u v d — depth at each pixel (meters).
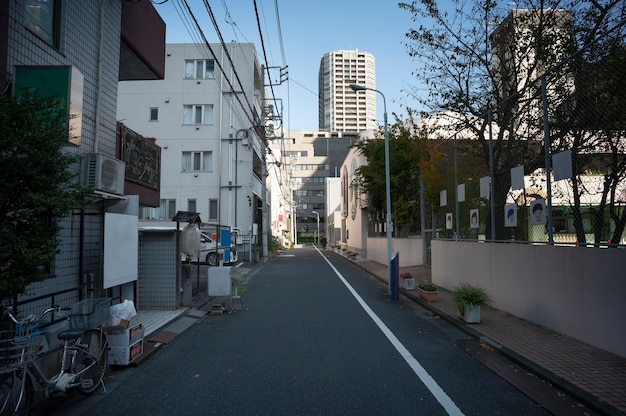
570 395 4.76
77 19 7.72
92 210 7.87
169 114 28.98
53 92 6.05
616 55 6.60
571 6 10.23
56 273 6.70
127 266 7.80
